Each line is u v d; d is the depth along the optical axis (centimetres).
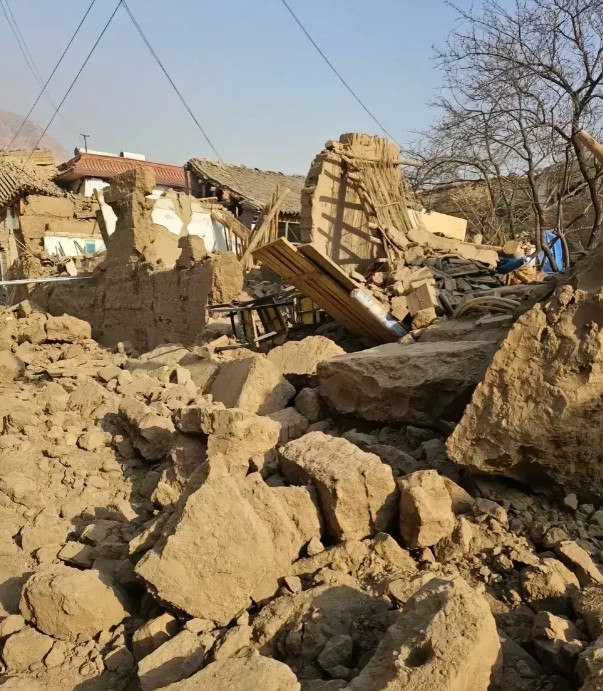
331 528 392
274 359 731
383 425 599
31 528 454
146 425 586
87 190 2680
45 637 339
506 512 425
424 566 374
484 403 443
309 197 1053
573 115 1350
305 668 294
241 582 334
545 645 293
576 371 418
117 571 385
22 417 653
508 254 1138
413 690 236
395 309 866
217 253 1106
